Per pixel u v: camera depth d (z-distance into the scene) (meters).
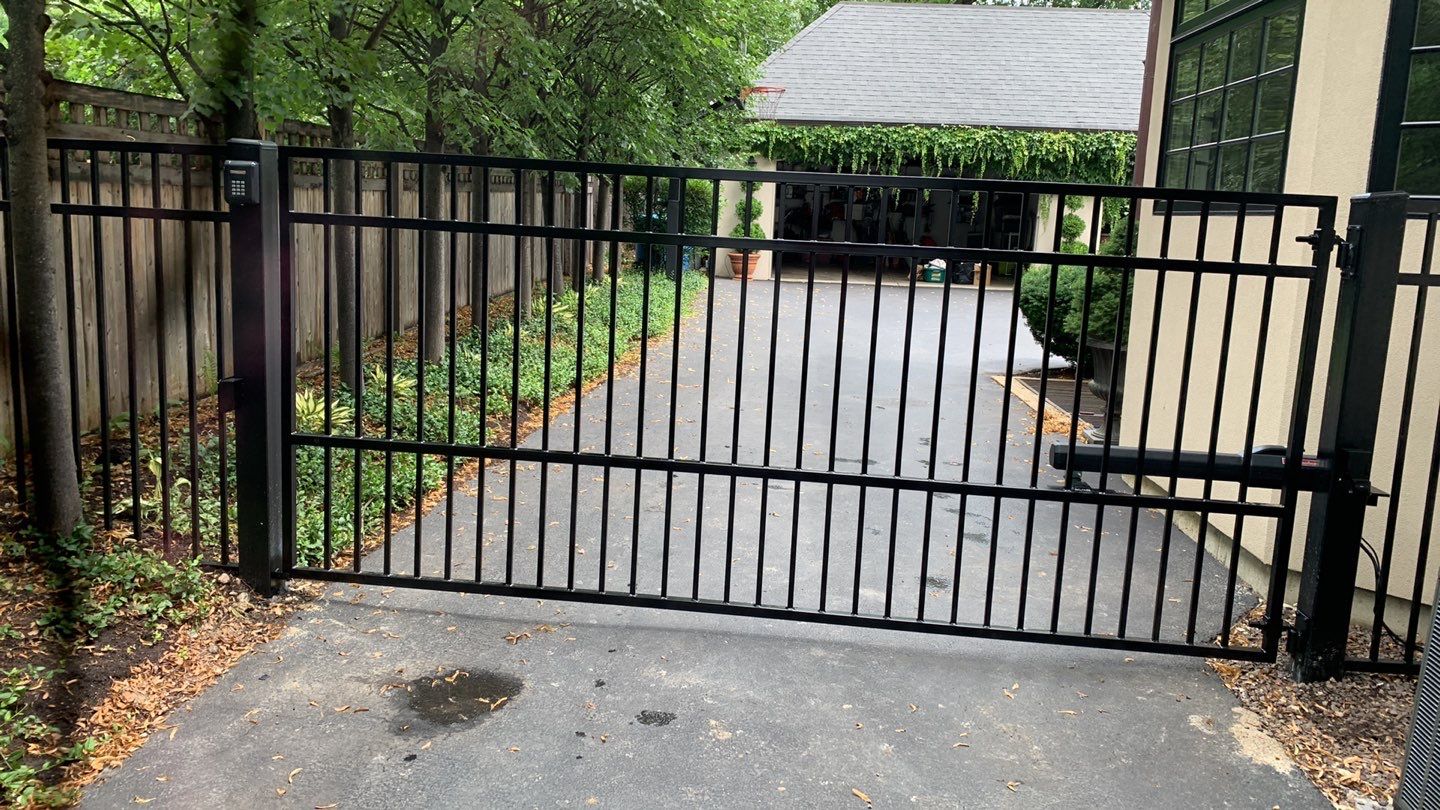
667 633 4.05
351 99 6.66
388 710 3.37
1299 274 3.58
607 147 10.86
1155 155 6.56
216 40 5.43
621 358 10.90
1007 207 24.58
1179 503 3.76
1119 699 3.64
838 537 5.35
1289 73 4.76
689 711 3.44
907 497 6.20
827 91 24.05
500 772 3.03
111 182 5.81
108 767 2.97
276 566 4.18
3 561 3.98
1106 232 23.72
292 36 6.28
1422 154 4.10
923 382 10.49
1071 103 24.05
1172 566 5.09
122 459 5.44
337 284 8.05
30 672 3.29
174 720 3.24
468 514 5.44
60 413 4.12
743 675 3.72
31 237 3.96
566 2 9.16
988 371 11.44
